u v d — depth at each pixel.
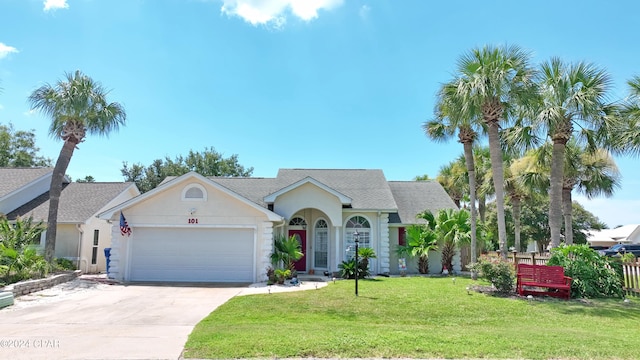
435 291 12.99
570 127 14.27
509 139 16.17
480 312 10.05
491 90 13.79
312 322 8.70
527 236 38.72
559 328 8.43
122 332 7.61
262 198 20.69
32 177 21.73
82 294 12.74
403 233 20.69
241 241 16.39
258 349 6.10
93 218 20.19
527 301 11.36
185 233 16.45
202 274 16.16
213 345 6.36
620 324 8.96
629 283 12.31
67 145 16.73
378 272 19.38
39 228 16.34
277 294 12.41
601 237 42.06
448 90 15.27
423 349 6.13
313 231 19.97
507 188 23.67
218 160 44.78
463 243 18.66
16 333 7.54
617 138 14.29
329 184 21.98
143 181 39.91
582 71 13.72
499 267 12.69
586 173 18.45
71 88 16.31
